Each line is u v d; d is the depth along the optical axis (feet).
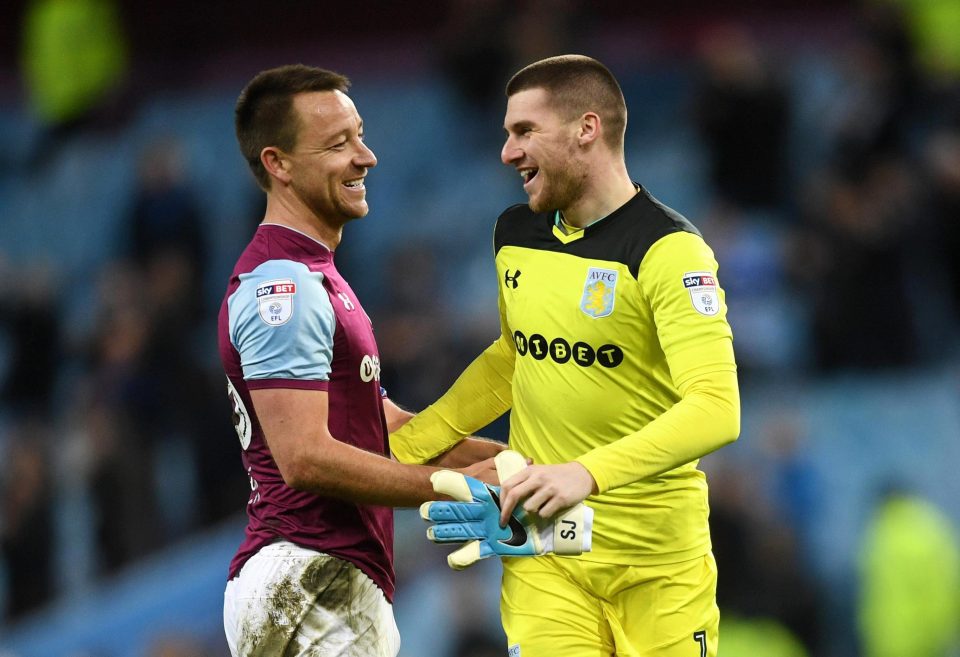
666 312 46.91
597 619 51.26
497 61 154.71
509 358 54.44
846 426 125.29
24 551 126.93
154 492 124.57
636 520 50.08
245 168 179.01
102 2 182.29
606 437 49.83
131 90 187.52
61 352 156.76
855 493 122.21
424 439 55.16
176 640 113.91
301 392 47.11
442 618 109.19
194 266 140.77
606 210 49.34
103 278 152.76
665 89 171.94
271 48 190.49
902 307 128.16
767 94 141.49
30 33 192.65
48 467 130.00
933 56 147.64
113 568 122.42
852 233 128.77
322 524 49.21
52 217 183.01
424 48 186.50
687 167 160.86
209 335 148.25
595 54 156.46
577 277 49.06
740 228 139.03
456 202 165.78
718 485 109.09
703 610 51.24
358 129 50.57
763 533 107.96
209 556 121.19
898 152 135.64
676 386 46.68
